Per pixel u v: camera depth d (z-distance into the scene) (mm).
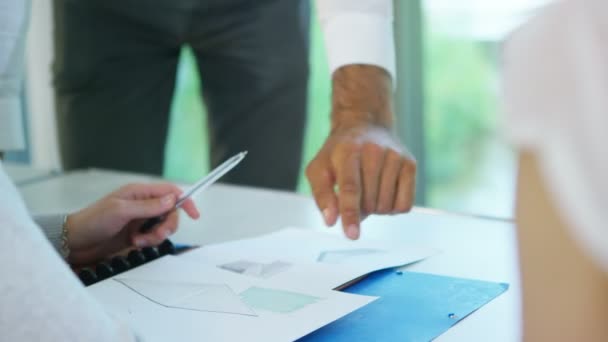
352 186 864
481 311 749
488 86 2375
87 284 857
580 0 352
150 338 677
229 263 902
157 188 1001
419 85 2449
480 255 948
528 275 366
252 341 658
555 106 349
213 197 1321
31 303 500
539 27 361
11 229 512
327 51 1107
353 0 1043
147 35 1602
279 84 1635
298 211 1210
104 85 1627
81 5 1576
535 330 364
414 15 2389
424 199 2547
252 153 1676
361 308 754
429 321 719
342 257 927
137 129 1679
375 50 1055
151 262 901
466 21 2354
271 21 1597
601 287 343
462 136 2502
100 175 1546
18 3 1114
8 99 1173
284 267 875
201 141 2445
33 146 2246
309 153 2287
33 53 2174
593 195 335
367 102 1008
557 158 344
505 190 2504
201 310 737
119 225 938
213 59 1649
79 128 1660
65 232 927
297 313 715
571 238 347
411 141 2479
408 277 853
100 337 528
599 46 342
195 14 1580
